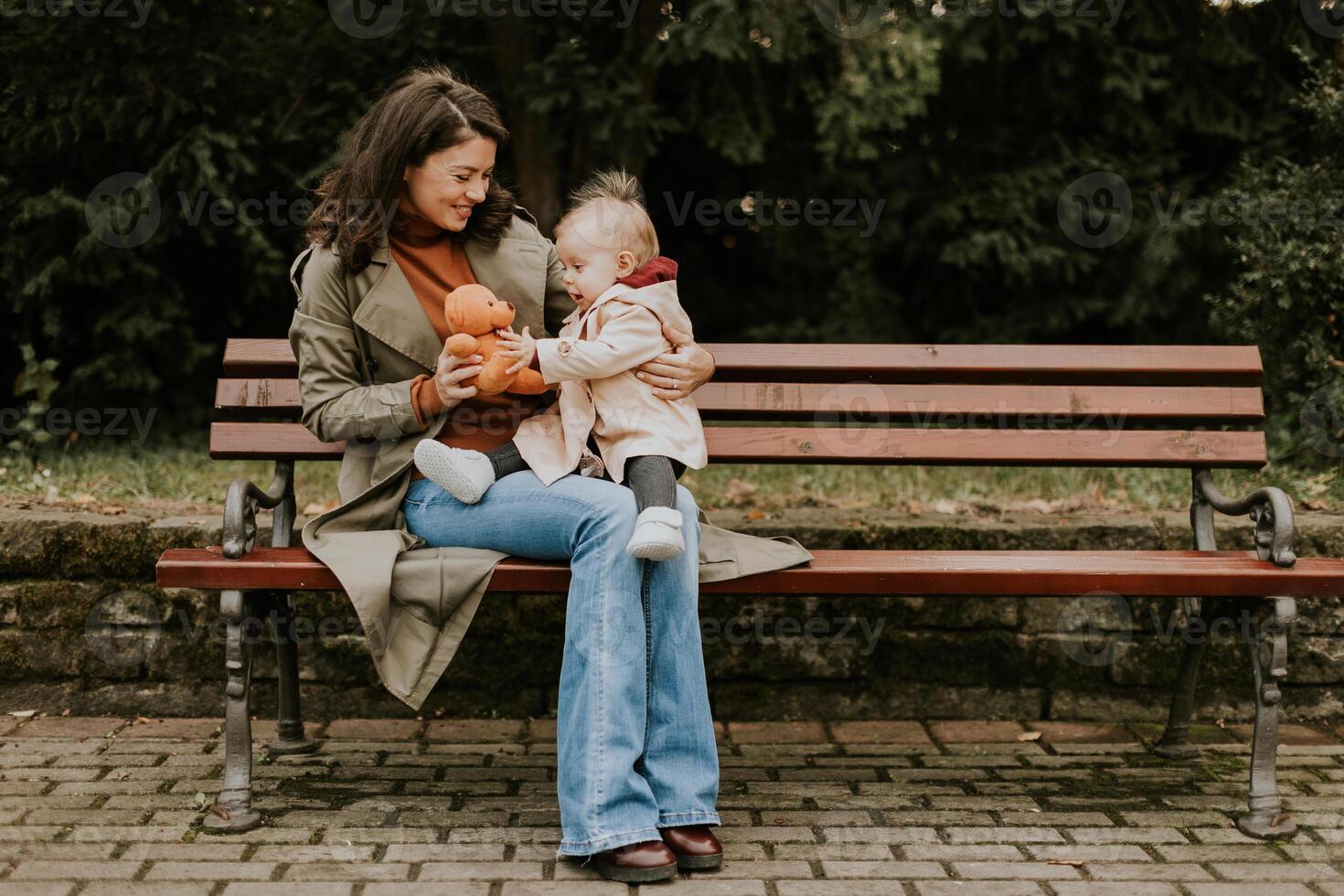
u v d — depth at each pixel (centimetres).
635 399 252
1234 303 435
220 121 479
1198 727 328
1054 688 332
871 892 220
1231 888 223
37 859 229
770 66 548
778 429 302
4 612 322
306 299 261
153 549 323
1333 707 332
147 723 320
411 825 251
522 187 527
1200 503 301
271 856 233
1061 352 304
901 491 425
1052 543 333
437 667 242
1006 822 256
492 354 244
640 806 227
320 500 407
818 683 332
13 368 512
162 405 528
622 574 232
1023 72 561
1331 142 437
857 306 585
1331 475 406
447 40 509
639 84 498
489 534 248
